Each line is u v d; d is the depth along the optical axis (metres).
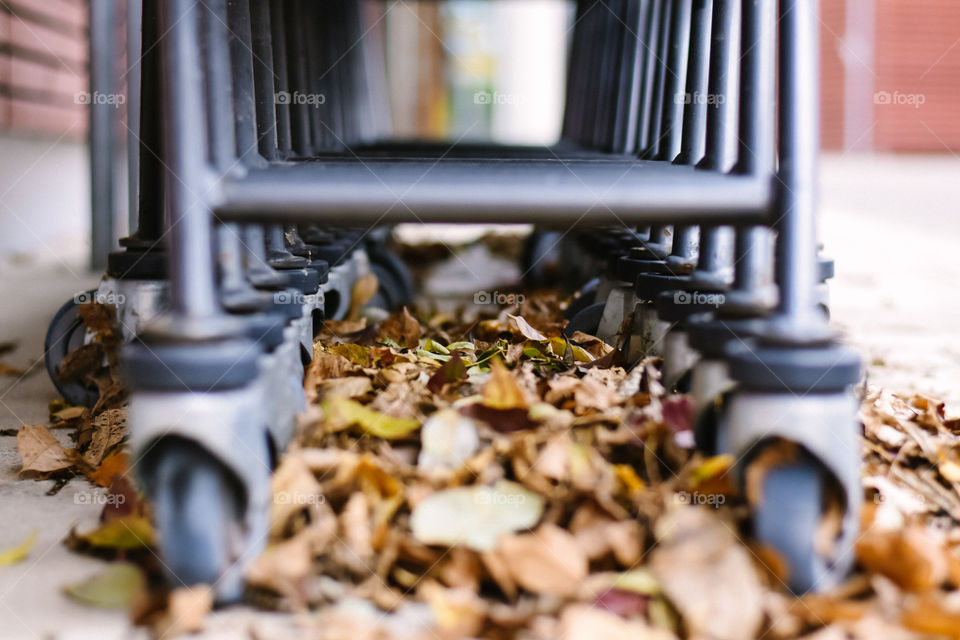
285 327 0.97
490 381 0.93
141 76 1.17
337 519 0.83
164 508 0.78
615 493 0.84
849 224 5.06
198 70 0.81
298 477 0.84
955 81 10.96
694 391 0.90
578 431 0.92
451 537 0.79
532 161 1.18
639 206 0.85
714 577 0.75
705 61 1.15
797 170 0.83
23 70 3.84
